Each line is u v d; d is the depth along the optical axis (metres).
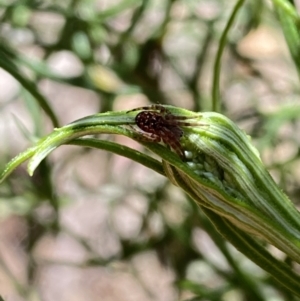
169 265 0.15
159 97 0.12
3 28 0.12
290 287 0.05
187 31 0.14
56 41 0.12
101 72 0.12
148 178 0.14
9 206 0.13
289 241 0.05
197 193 0.05
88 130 0.05
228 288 0.10
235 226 0.05
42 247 0.19
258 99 0.14
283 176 0.12
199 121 0.05
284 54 0.14
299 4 0.12
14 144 0.16
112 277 0.19
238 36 0.14
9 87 0.17
